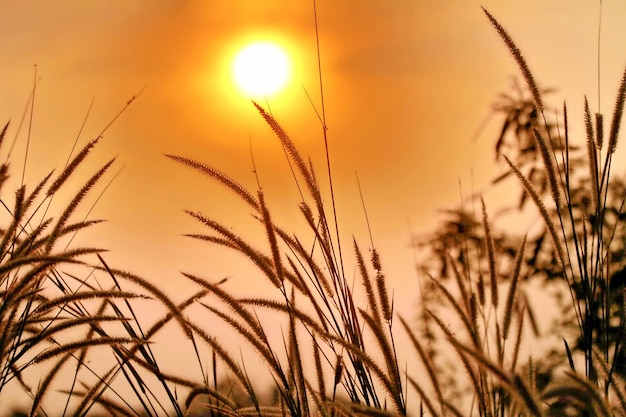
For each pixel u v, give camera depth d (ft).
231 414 7.43
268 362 7.35
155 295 7.39
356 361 7.43
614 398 7.14
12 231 7.46
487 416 7.11
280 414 7.45
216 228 7.43
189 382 7.43
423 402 6.98
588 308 7.47
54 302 7.48
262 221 7.51
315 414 7.34
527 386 6.53
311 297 7.52
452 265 7.46
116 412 7.52
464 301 7.33
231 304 7.35
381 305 7.37
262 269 7.37
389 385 7.05
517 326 7.36
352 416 6.98
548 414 6.95
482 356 6.60
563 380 6.75
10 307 7.29
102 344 7.44
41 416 7.50
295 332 7.31
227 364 7.36
